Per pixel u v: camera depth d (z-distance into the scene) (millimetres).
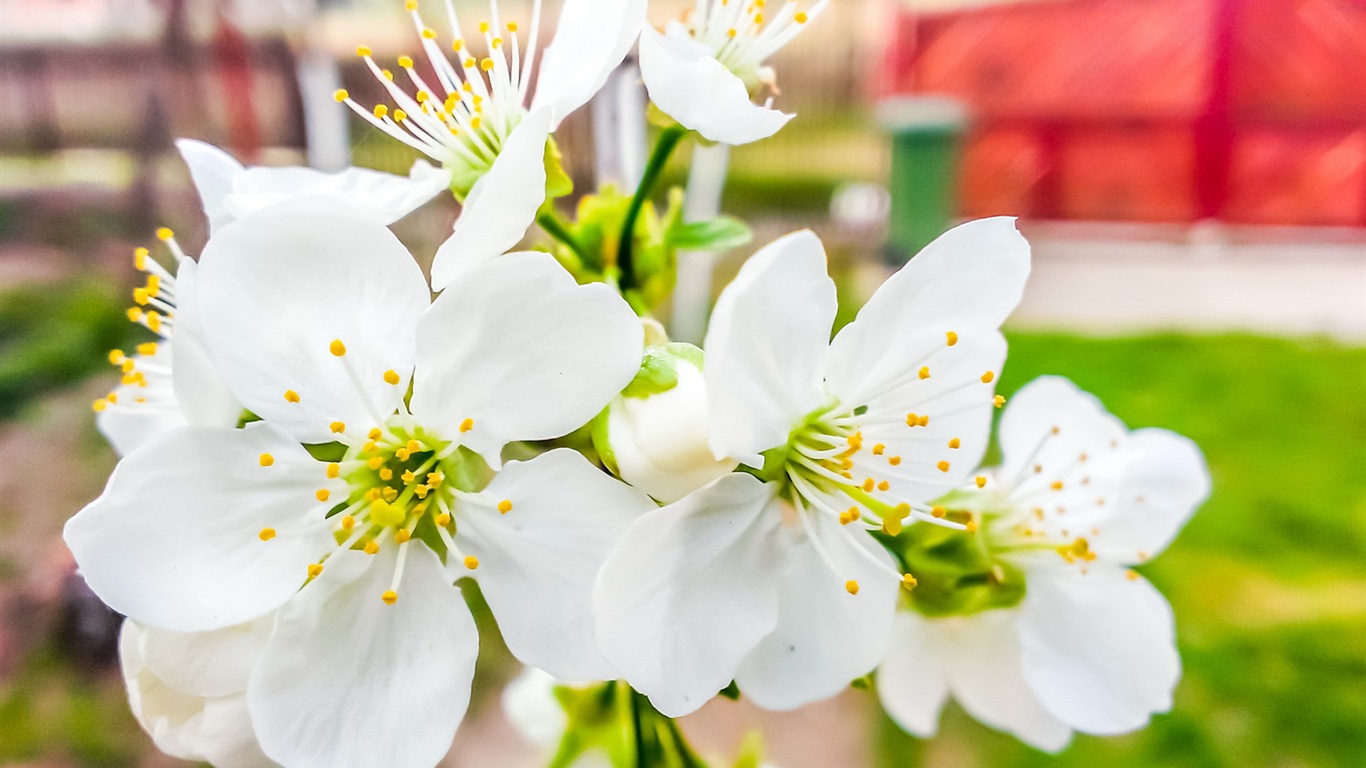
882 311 73
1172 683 85
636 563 66
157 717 73
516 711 107
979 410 77
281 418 71
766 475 74
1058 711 84
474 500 71
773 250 65
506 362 69
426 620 72
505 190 72
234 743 72
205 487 70
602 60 74
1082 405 88
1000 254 72
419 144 84
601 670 69
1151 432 89
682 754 84
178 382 70
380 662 72
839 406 74
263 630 72
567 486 69
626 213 86
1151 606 85
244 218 68
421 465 74
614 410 70
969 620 86
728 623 70
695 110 76
